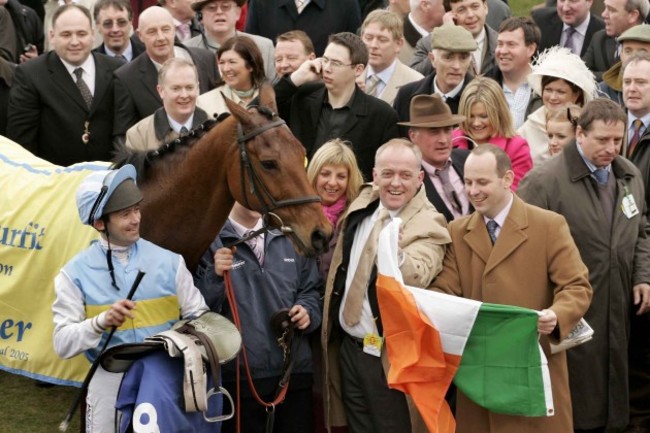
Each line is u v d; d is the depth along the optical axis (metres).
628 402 8.04
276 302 7.41
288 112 9.45
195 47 11.06
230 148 7.05
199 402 6.41
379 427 7.38
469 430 7.10
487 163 7.04
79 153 10.24
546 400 6.74
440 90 9.84
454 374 6.79
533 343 6.74
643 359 8.47
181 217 7.29
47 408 8.79
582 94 9.17
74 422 8.55
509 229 7.11
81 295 6.72
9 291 7.54
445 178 8.30
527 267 7.09
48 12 13.81
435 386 6.80
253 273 7.43
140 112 10.06
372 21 10.59
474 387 6.81
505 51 10.07
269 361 7.36
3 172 8.02
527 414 6.75
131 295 6.55
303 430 7.57
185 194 7.26
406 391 6.83
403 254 7.05
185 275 6.91
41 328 7.46
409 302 6.73
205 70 10.70
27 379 9.31
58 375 7.38
